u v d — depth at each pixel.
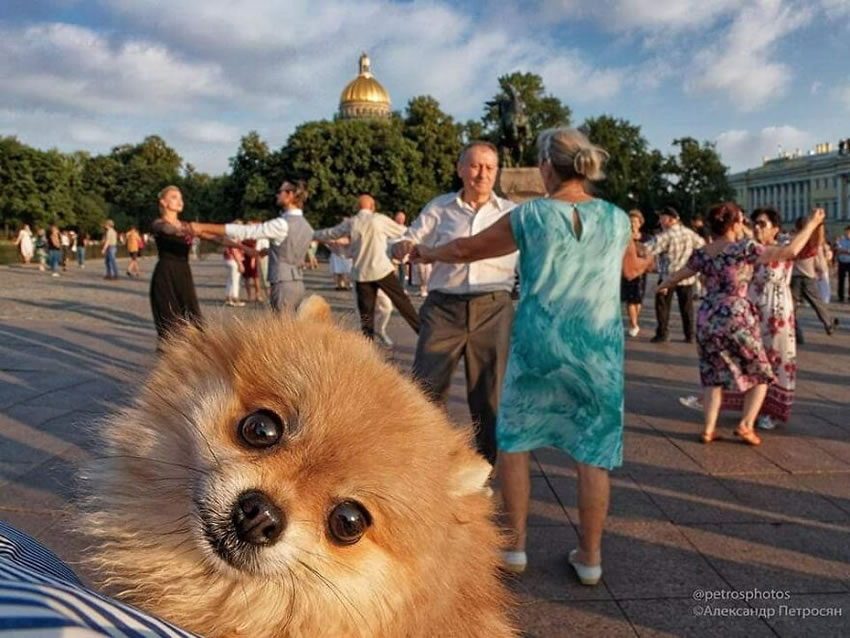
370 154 60.81
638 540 4.60
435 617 1.77
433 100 66.12
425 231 5.52
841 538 4.66
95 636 0.72
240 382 1.78
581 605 3.78
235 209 67.19
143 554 1.60
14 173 69.38
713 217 6.85
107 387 8.12
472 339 5.20
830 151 112.19
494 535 2.20
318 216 60.47
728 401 7.44
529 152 33.66
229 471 1.61
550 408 3.95
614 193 74.25
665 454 6.47
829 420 7.80
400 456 1.73
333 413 1.71
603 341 3.80
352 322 2.46
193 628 1.56
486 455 5.28
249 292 18.47
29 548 1.29
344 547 1.65
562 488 5.55
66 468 5.25
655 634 3.52
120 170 94.00
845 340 14.00
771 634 3.51
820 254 15.62
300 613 1.60
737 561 4.32
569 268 3.81
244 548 1.55
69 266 40.16
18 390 7.92
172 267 8.27
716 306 6.67
